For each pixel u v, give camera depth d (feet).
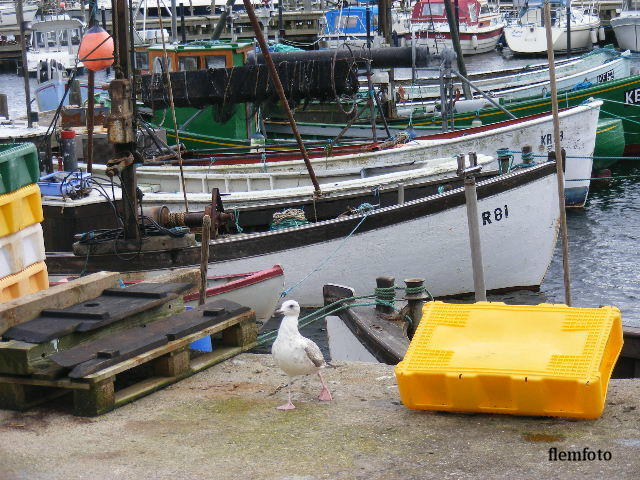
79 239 42.93
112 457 19.53
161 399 22.68
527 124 71.36
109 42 40.42
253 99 65.92
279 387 23.40
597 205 78.18
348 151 65.16
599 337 21.31
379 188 56.59
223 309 25.40
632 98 92.84
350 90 64.18
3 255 26.40
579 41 189.26
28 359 21.54
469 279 52.75
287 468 18.85
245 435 20.52
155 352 22.82
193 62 74.79
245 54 74.74
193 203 56.75
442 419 21.12
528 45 190.60
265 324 48.42
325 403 22.29
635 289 56.49
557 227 54.70
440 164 60.90
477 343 22.07
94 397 21.54
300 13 180.65
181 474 18.69
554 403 20.53
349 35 159.43
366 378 23.98
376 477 18.38
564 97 90.79
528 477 18.15
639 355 29.91
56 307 23.84
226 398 22.71
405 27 177.78
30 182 27.58
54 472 18.85
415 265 51.44
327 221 49.44
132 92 39.11
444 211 50.70
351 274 50.42
